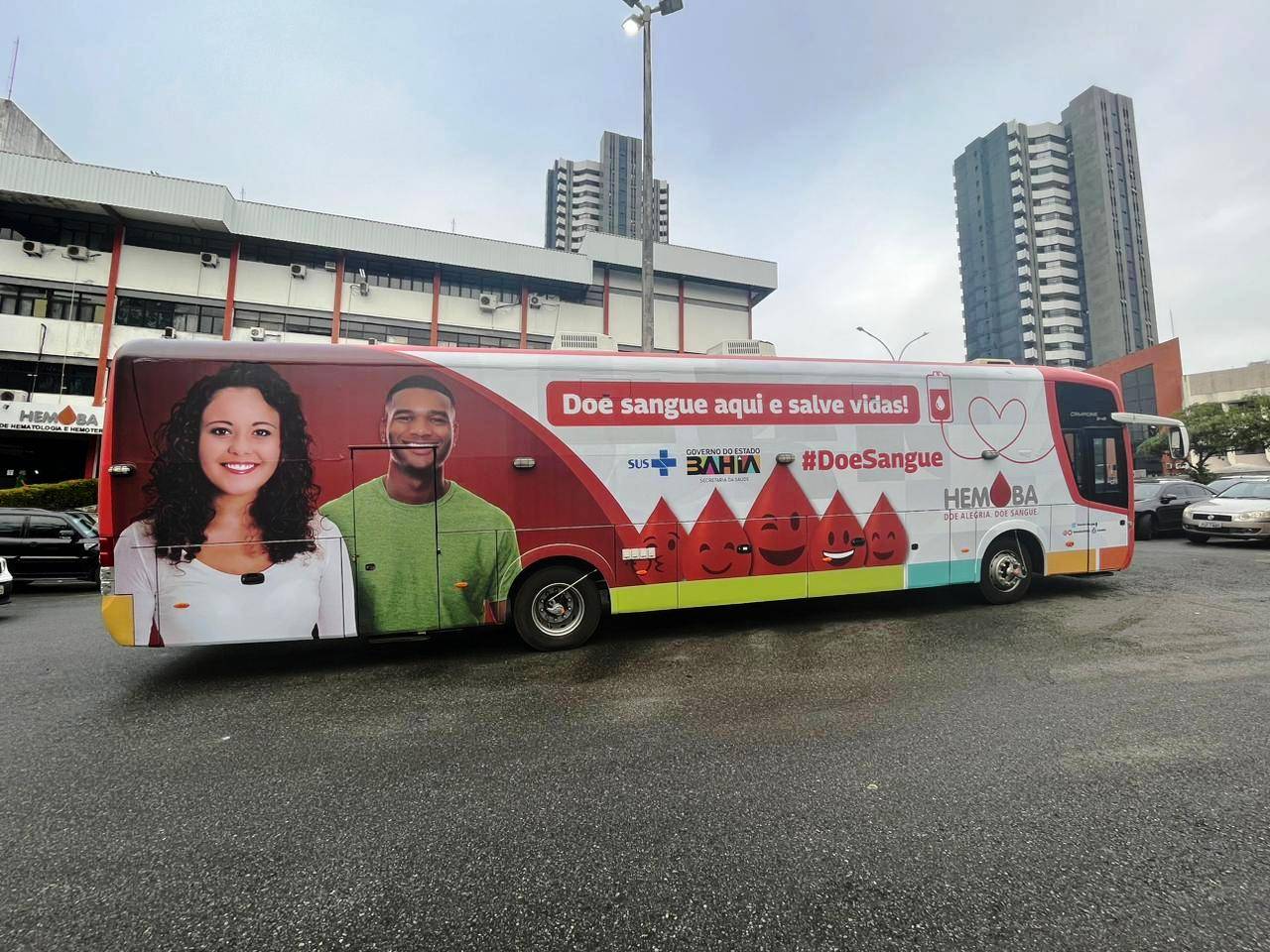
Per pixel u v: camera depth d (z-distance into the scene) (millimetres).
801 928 2006
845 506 6484
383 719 4051
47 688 4820
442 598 5367
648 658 5359
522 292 30250
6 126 26969
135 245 24547
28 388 22906
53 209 23672
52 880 2342
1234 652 5152
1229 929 1975
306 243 26391
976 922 2020
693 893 2193
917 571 6707
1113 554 7484
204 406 4965
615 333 32375
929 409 6836
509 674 4988
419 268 28938
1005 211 82062
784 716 3945
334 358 5246
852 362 6637
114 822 2777
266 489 5039
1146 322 76000
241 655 5742
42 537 10383
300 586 5074
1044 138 80812
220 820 2785
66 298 23641
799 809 2773
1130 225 77312
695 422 6066
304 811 2854
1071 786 2936
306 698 4508
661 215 97500
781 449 6312
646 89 12328
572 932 2008
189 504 4895
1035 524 7172
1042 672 4703
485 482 5488
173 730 3920
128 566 4797
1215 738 3461
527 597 5613
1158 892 2164
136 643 4785
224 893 2242
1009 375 7195
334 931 2033
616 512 5809
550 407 5691
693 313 34500
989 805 2775
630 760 3340
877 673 4785
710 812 2764
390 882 2301
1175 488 14469
